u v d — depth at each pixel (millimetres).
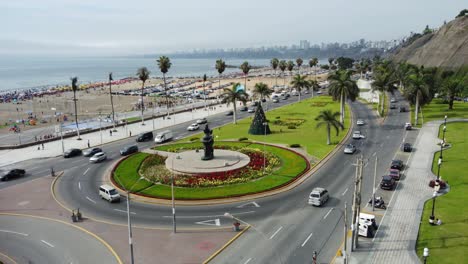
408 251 40156
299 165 71125
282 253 40250
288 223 47656
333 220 48281
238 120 126438
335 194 57531
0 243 44219
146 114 151250
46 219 50656
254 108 147375
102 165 76438
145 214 51500
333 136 96812
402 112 132250
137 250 41469
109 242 43594
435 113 126750
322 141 91625
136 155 80750
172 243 42906
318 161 74688
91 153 83438
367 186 60844
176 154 80188
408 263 37781
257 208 52625
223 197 55844
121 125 122812
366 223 43938
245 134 101625
